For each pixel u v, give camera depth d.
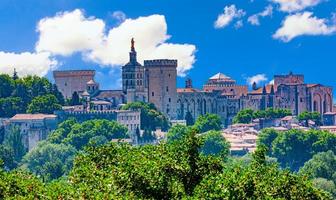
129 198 140.12
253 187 144.88
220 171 157.00
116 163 163.25
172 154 157.75
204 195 143.00
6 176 151.62
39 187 147.00
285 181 156.12
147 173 146.12
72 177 154.25
